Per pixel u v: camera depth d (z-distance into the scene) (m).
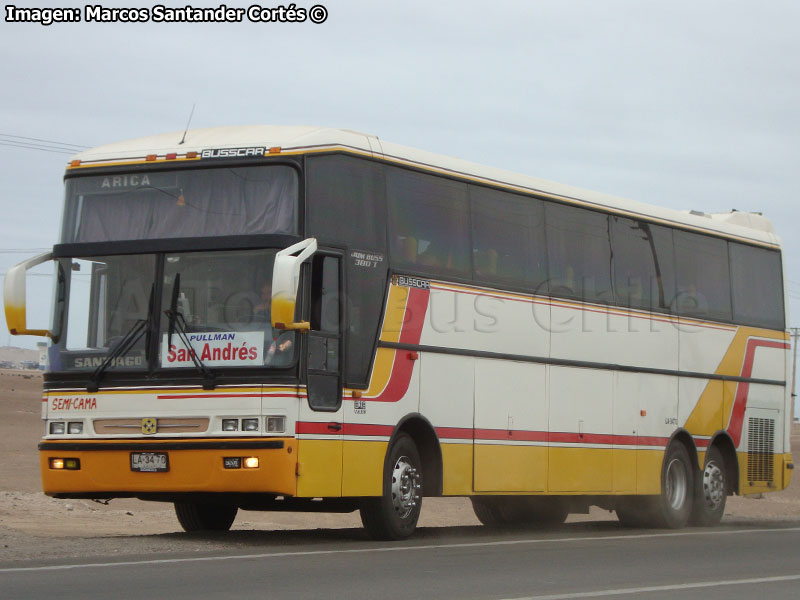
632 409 22.27
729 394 24.91
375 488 16.81
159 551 14.88
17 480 35.66
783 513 34.16
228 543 16.30
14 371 167.75
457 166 18.69
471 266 18.77
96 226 16.58
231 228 15.96
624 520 23.66
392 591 11.55
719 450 24.86
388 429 17.05
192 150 16.33
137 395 15.92
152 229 16.28
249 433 15.41
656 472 22.84
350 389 16.42
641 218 22.84
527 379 19.81
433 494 18.00
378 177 17.16
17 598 10.53
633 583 12.80
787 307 26.95
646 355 22.67
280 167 15.99
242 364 15.59
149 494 16.20
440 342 18.06
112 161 16.70
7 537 16.41
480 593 11.55
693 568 14.62
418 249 17.77
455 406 18.33
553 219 20.67
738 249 25.55
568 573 13.60
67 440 16.23
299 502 17.27
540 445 20.03
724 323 24.84
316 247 15.75
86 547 15.11
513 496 21.52
